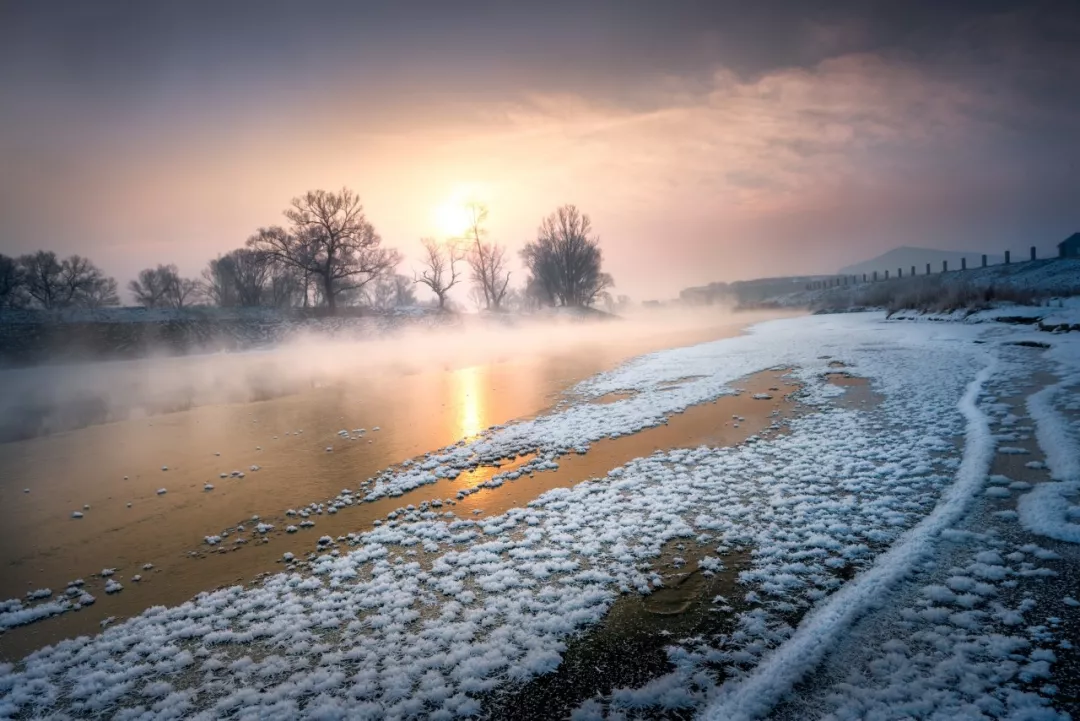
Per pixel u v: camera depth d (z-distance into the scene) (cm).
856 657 480
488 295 8075
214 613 653
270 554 816
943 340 2533
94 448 1559
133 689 523
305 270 6075
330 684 502
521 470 1107
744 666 490
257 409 2031
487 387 2212
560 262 8069
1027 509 720
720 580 637
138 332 4397
